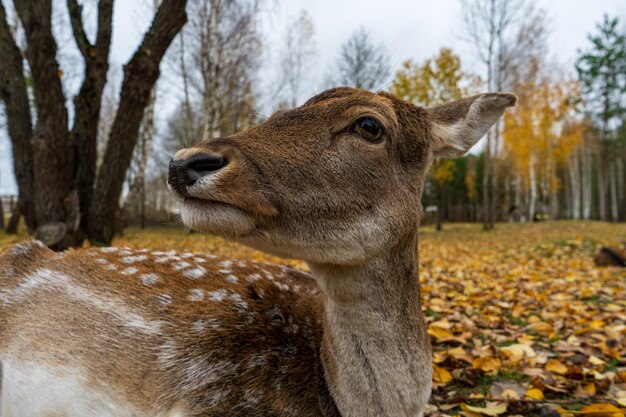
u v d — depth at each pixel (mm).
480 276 1348
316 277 344
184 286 398
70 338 370
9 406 375
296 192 302
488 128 422
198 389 331
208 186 274
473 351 672
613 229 3293
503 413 506
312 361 359
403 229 344
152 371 340
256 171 294
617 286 1183
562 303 965
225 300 382
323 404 342
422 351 354
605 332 763
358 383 331
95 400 344
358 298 334
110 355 354
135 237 2438
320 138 321
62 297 399
